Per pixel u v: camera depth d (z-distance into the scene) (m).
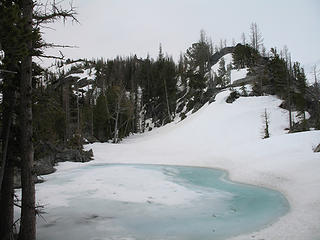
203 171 22.48
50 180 19.22
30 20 6.68
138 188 16.50
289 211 10.52
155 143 40.19
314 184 12.92
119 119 54.00
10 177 7.72
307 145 21.39
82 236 9.12
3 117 7.48
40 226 10.11
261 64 58.75
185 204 12.91
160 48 91.50
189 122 48.25
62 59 7.11
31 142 7.07
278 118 39.94
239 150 26.14
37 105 8.50
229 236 8.60
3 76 6.53
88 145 39.50
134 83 77.06
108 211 11.91
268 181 15.93
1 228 7.45
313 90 45.84
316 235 7.54
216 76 76.44
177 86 76.94
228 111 45.50
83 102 53.28
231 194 14.57
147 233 9.28
